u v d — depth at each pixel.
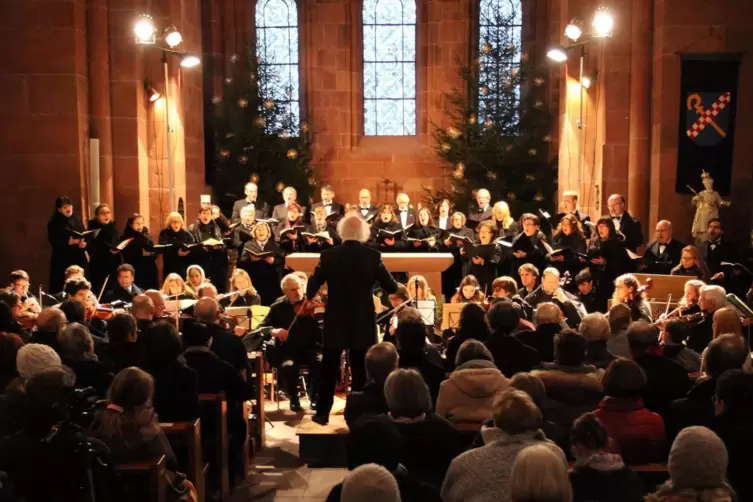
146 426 5.12
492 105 18.95
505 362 6.64
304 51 20.28
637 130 14.14
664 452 5.50
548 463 3.12
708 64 13.45
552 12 19.12
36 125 14.05
